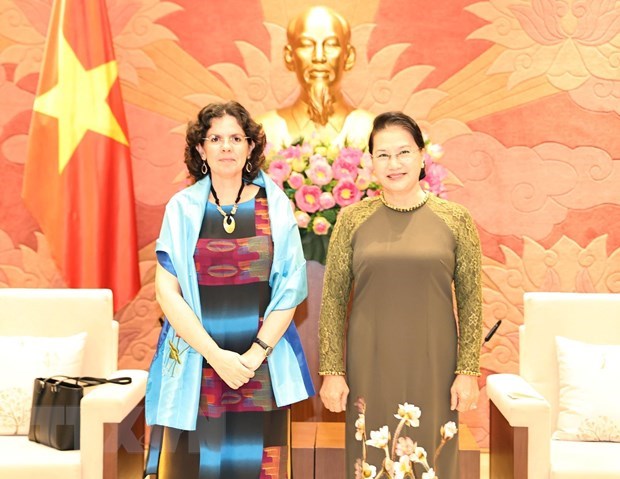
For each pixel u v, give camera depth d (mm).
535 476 2898
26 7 4273
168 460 2578
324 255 3635
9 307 3529
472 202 4324
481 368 4348
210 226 2619
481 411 4344
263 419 2570
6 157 4297
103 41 4074
